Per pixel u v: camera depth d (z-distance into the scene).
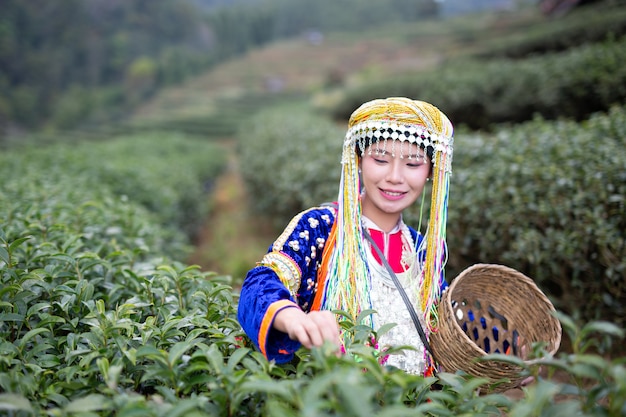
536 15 28.94
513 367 1.40
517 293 1.63
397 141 1.52
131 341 1.51
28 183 4.18
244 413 1.25
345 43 56.31
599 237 2.97
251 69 52.19
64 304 1.68
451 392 1.36
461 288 1.65
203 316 1.69
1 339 1.53
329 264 1.59
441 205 1.61
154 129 33.44
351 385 0.91
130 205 4.12
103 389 1.31
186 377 1.31
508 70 9.73
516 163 3.68
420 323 1.60
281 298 1.38
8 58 49.78
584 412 1.08
